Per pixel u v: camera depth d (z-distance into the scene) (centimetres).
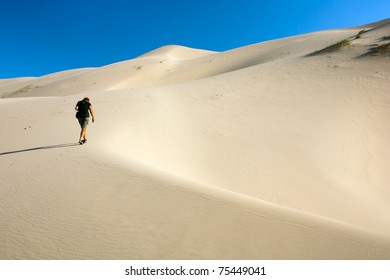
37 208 380
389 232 617
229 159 952
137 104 1448
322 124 1250
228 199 415
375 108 1371
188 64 5512
